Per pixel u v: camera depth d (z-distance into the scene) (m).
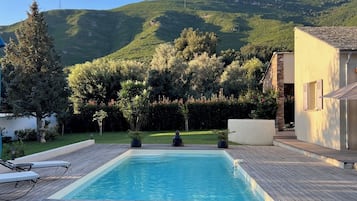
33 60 22.22
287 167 11.46
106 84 33.19
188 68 41.00
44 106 22.09
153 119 28.62
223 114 28.41
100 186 10.52
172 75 37.75
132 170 13.20
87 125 28.59
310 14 79.12
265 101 22.92
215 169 13.27
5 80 26.33
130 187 10.36
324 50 15.28
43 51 22.41
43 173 10.80
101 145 18.70
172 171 12.92
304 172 10.53
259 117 22.95
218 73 44.31
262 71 46.59
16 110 21.56
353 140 13.92
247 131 19.34
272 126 19.39
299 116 19.00
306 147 15.31
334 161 11.77
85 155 14.87
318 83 16.05
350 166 11.09
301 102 18.62
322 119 15.70
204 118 28.52
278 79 23.23
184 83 38.78
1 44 11.46
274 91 23.12
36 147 18.50
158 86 36.00
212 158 15.81
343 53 13.77
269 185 8.76
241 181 11.04
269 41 63.31
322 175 10.03
